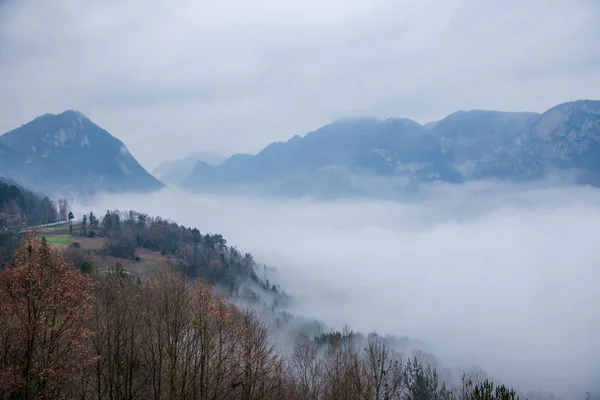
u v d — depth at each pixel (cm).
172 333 4794
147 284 5425
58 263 4141
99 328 4756
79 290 4256
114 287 5428
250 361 4909
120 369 4878
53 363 3994
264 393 4969
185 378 4622
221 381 4894
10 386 3675
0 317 3900
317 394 6134
